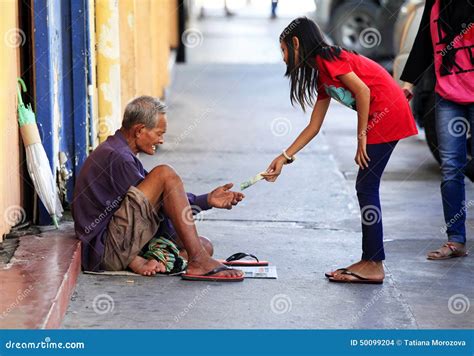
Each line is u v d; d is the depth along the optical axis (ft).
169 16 157.28
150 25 105.19
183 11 174.70
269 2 309.01
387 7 156.04
